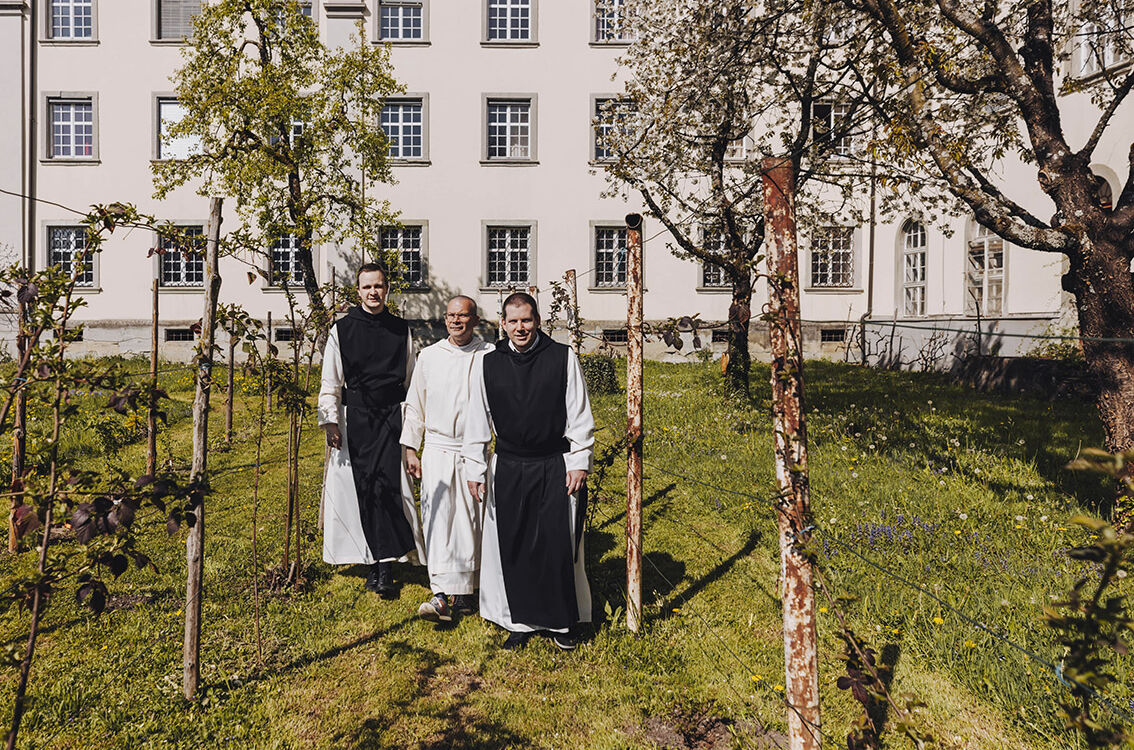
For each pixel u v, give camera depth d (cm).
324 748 309
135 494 235
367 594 472
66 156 2116
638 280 407
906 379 1530
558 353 399
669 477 741
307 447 908
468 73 2177
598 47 2180
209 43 1516
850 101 936
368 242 1703
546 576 391
